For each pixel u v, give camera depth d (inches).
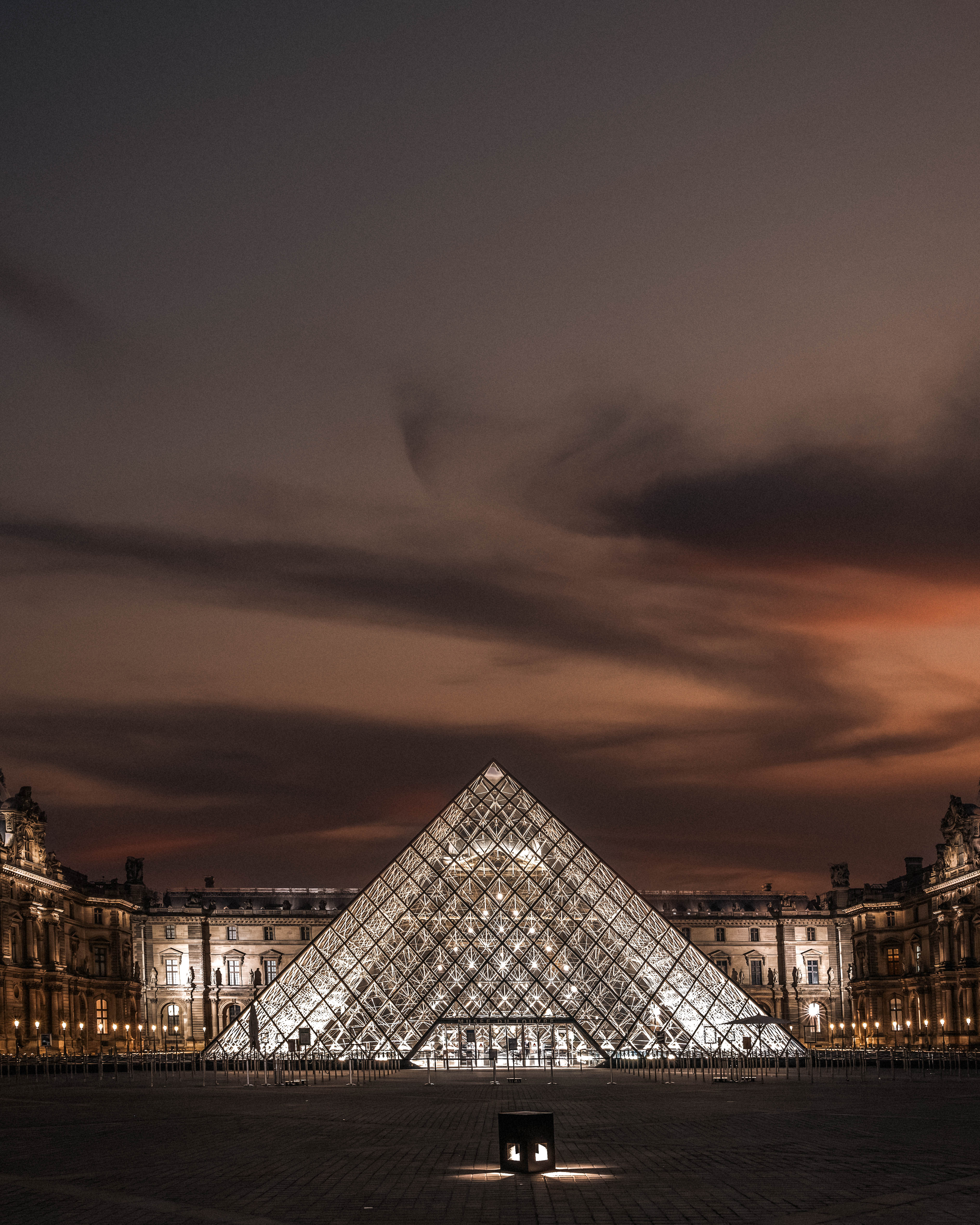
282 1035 4276.6
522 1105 2469.2
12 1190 1245.7
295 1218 1052.5
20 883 5841.5
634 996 4252.0
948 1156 1457.9
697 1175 1300.4
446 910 4466.0
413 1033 4217.5
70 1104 2738.7
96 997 6953.7
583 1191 1194.6
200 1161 1491.1
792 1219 1022.4
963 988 6412.4
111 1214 1082.1
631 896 4475.9
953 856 6594.5
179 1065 4899.1
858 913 7854.3
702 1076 3646.7
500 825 4685.0
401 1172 1354.6
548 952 4347.9
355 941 4439.0
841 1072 3929.6
